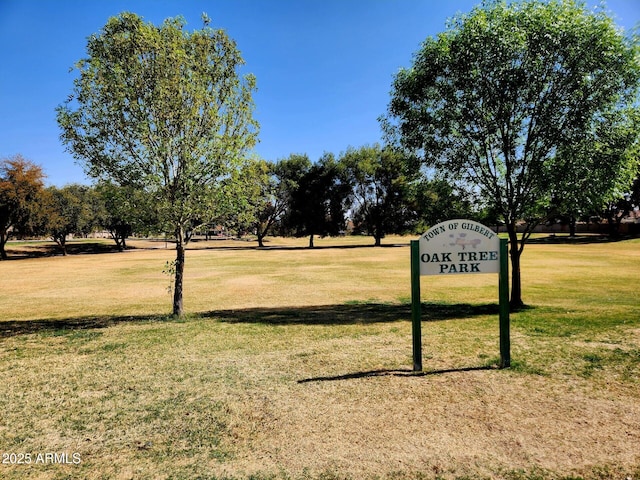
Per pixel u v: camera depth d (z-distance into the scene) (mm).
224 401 5934
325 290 21438
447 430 4848
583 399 5566
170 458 4449
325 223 71688
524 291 19078
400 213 67125
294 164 71688
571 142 12555
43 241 90250
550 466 4070
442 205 14727
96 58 11906
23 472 4234
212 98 12906
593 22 12422
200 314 14531
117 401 6043
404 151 15492
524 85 12766
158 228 12789
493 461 4191
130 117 12031
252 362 7867
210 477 4066
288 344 9281
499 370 6812
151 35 11953
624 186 12867
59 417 5520
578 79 12289
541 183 12891
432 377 6613
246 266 37375
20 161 57844
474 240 6824
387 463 4207
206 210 13055
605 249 46406
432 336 9578
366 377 6727
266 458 4387
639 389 5824
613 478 3848
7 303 19359
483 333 9719
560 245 53906
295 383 6578
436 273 6852
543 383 6180
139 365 7828
